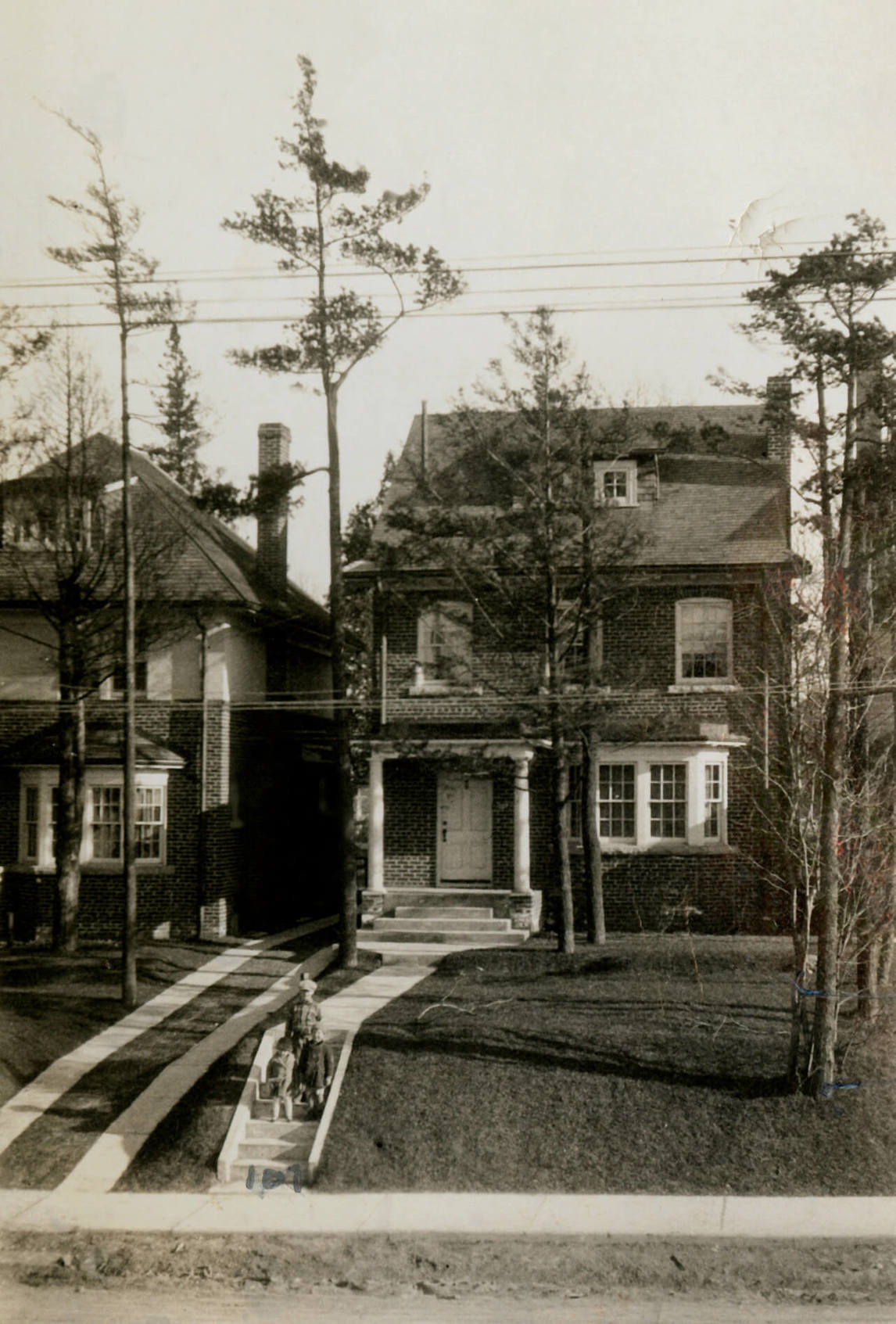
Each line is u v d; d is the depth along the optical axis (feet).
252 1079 58.23
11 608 99.25
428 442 105.50
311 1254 45.06
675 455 102.68
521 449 77.82
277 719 112.16
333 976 79.56
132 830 77.71
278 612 106.83
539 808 96.32
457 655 93.15
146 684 99.40
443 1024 64.54
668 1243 45.65
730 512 97.09
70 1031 70.85
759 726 78.89
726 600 94.43
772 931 92.12
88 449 93.71
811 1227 46.80
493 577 78.84
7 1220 48.65
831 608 58.65
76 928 89.40
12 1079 63.72
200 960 88.38
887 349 60.23
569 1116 55.01
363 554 98.78
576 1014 66.08
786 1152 52.31
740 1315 39.34
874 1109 54.70
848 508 59.67
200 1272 43.78
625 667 95.04
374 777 95.71
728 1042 60.90
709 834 94.07
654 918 93.25
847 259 58.29
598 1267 43.70
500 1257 44.70
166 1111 58.59
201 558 100.37
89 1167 53.72
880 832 60.59
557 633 79.36
